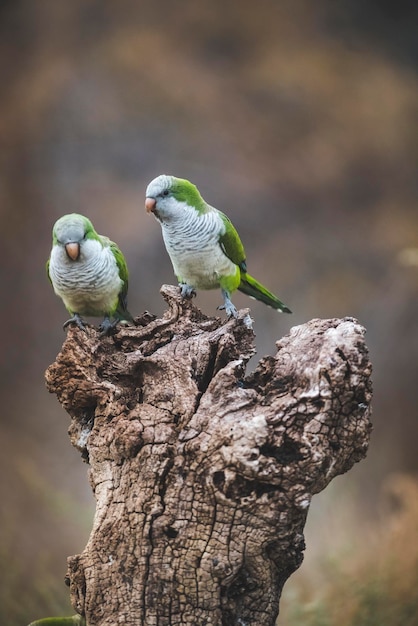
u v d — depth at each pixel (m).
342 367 5.17
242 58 24.34
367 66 24.66
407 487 11.67
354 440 5.28
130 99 22.48
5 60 24.12
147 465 5.32
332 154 22.44
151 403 5.58
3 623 8.89
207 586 5.19
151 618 5.23
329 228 21.14
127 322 8.06
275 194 21.47
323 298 19.08
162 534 5.23
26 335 20.22
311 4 25.88
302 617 8.30
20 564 11.24
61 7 24.67
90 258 7.35
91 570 5.36
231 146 22.08
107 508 5.42
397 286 18.78
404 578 8.81
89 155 21.86
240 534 5.16
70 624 5.84
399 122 23.48
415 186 22.58
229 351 5.81
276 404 5.23
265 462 5.07
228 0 25.31
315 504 12.11
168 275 19.33
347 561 9.84
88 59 23.47
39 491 13.27
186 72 23.34
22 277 20.81
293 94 23.34
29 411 18.38
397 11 25.94
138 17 24.56
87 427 5.88
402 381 17.08
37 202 21.55
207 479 5.18
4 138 22.25
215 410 5.34
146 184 21.50
